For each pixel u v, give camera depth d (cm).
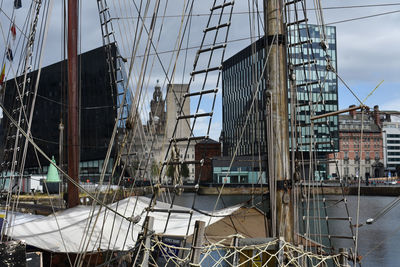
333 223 3688
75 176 1644
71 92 1675
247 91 9194
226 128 10538
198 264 471
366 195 8269
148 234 536
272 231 682
